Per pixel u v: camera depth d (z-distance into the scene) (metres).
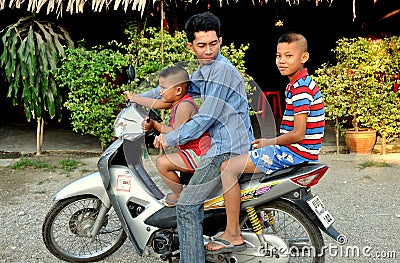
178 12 7.75
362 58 6.32
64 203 3.34
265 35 10.83
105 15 7.58
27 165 6.24
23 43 6.38
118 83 6.82
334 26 10.12
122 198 3.14
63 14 6.93
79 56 6.36
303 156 2.92
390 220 4.30
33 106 6.56
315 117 2.88
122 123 3.09
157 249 3.12
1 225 4.30
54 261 3.59
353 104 6.40
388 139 6.70
